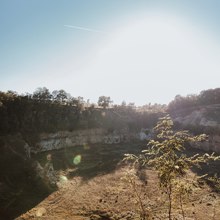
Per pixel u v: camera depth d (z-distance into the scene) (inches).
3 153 2524.6
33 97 3964.1
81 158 3577.8
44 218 1752.0
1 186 2080.5
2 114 3034.0
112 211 1850.4
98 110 5064.0
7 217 1763.0
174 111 5753.0
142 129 5236.2
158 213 1716.3
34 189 2235.5
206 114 4842.5
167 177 709.9
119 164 3238.2
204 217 1674.5
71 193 2261.3
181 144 748.0
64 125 4128.9
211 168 2935.5
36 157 3277.6
